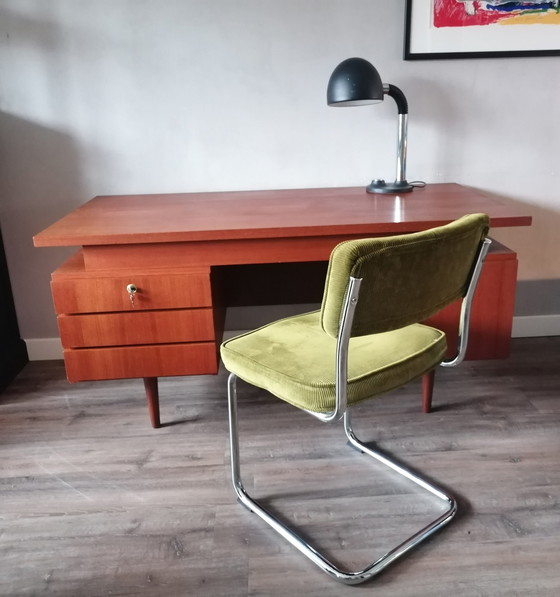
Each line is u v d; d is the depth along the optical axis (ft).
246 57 6.66
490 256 5.18
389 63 6.73
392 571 3.93
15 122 6.73
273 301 7.37
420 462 5.12
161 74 6.67
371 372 3.74
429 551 4.09
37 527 4.46
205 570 4.00
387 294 3.17
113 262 4.99
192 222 5.16
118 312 5.08
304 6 6.51
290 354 4.04
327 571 3.90
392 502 4.63
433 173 7.16
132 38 6.54
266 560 4.08
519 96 6.89
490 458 5.14
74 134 6.82
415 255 3.12
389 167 7.13
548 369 6.81
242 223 5.03
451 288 3.67
